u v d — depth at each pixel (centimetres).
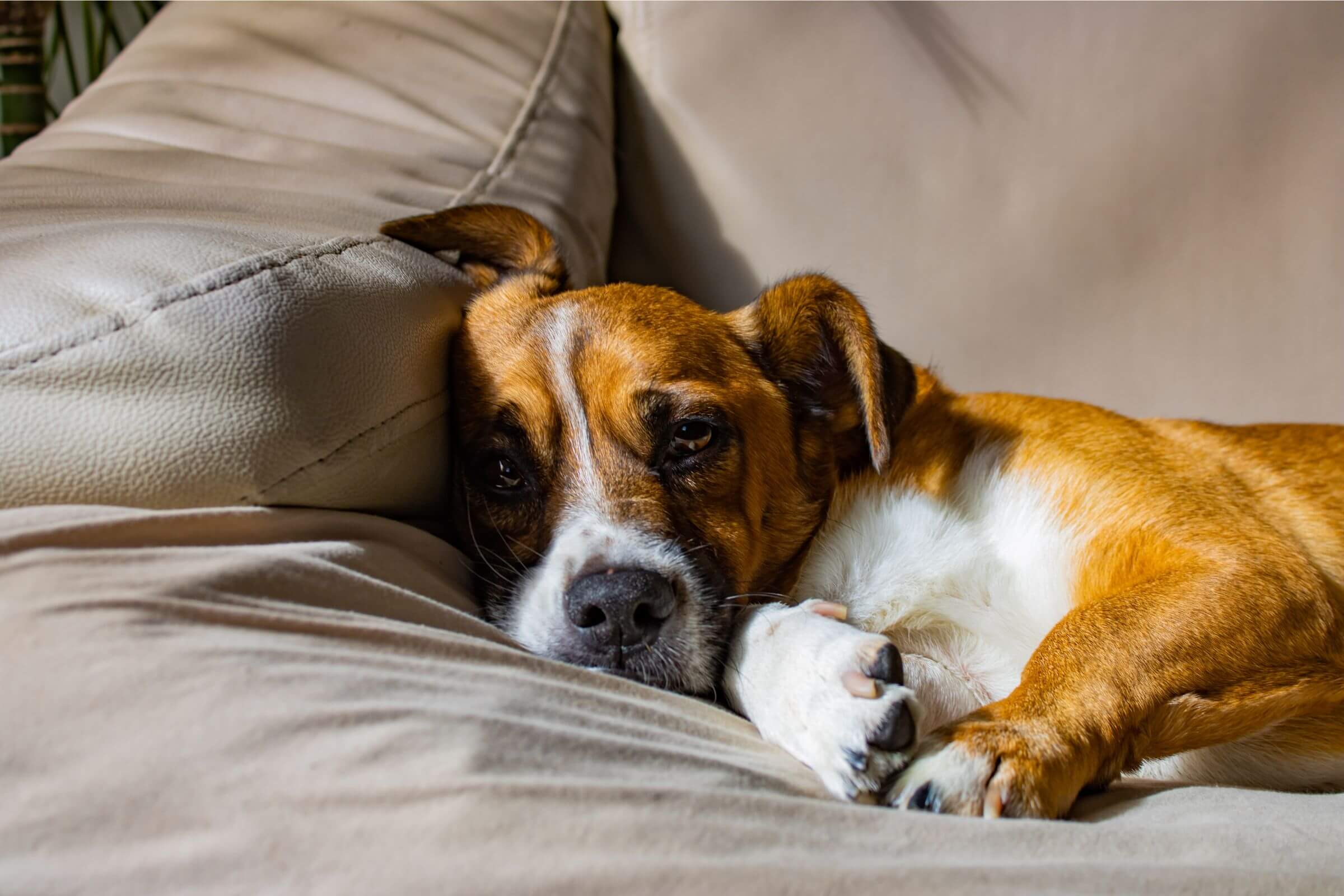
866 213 253
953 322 249
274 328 113
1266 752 148
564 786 78
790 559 172
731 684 138
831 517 176
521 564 153
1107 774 122
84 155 186
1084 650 129
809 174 256
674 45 266
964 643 166
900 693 112
